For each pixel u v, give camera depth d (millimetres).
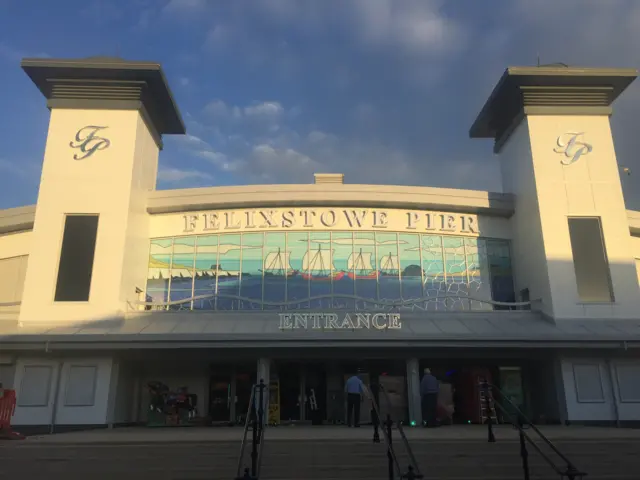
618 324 22938
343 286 24812
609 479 11008
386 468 11430
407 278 25188
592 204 24531
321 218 25531
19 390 20938
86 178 23609
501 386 24062
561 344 21266
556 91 25797
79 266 22531
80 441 13906
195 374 24109
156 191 25703
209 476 11055
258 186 25531
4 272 25922
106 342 20484
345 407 23312
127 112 24641
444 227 26062
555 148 25219
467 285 25562
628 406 21828
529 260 25047
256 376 22078
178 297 24703
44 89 25219
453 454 12570
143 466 11734
